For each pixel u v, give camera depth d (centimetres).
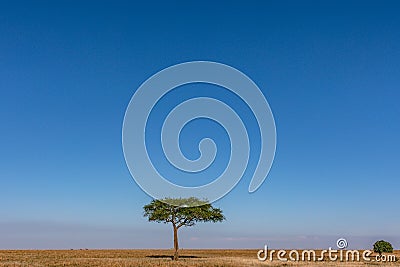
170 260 7331
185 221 7619
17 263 6281
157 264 6138
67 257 8388
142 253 11550
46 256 8675
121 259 7575
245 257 8594
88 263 6278
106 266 5844
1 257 8031
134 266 5872
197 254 11025
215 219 7556
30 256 8569
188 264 6150
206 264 6138
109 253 11231
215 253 11838
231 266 5938
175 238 7556
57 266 5866
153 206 7662
